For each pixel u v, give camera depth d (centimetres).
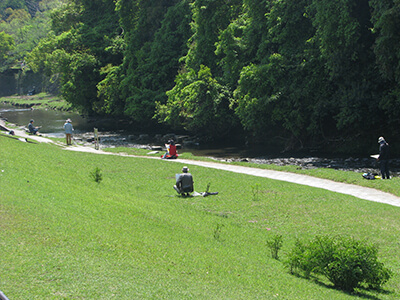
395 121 2967
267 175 2147
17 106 9375
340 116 2958
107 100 5469
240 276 809
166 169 2217
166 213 1289
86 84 5756
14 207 995
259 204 1548
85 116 6525
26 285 625
